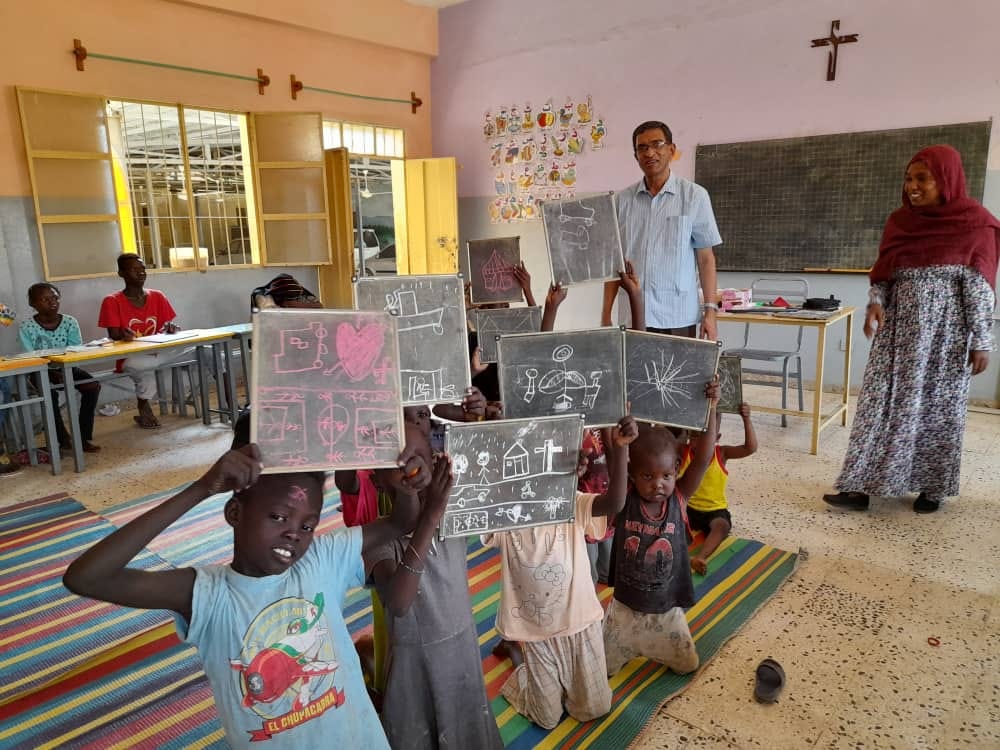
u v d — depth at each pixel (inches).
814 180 213.2
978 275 114.7
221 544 120.0
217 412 200.5
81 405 174.9
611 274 97.7
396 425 47.4
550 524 59.9
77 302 206.5
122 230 217.5
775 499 134.5
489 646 87.8
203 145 232.5
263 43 246.4
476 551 115.3
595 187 268.2
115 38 208.5
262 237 246.5
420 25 293.9
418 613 57.1
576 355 62.6
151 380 194.7
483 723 60.6
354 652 48.9
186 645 90.2
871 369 125.3
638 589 76.9
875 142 201.3
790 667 82.4
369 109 286.2
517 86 281.6
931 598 97.4
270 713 43.6
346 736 46.0
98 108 203.2
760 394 216.4
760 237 226.1
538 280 291.6
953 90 188.1
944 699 76.5
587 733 72.0
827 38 204.7
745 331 213.5
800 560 108.9
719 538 111.7
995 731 71.7
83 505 138.9
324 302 270.2
